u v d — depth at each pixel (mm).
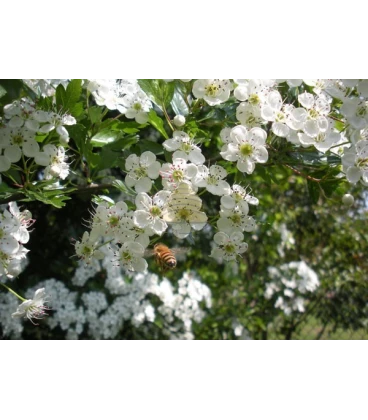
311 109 224
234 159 221
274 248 489
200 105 241
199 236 444
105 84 247
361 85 225
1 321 374
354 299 519
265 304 483
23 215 226
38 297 236
